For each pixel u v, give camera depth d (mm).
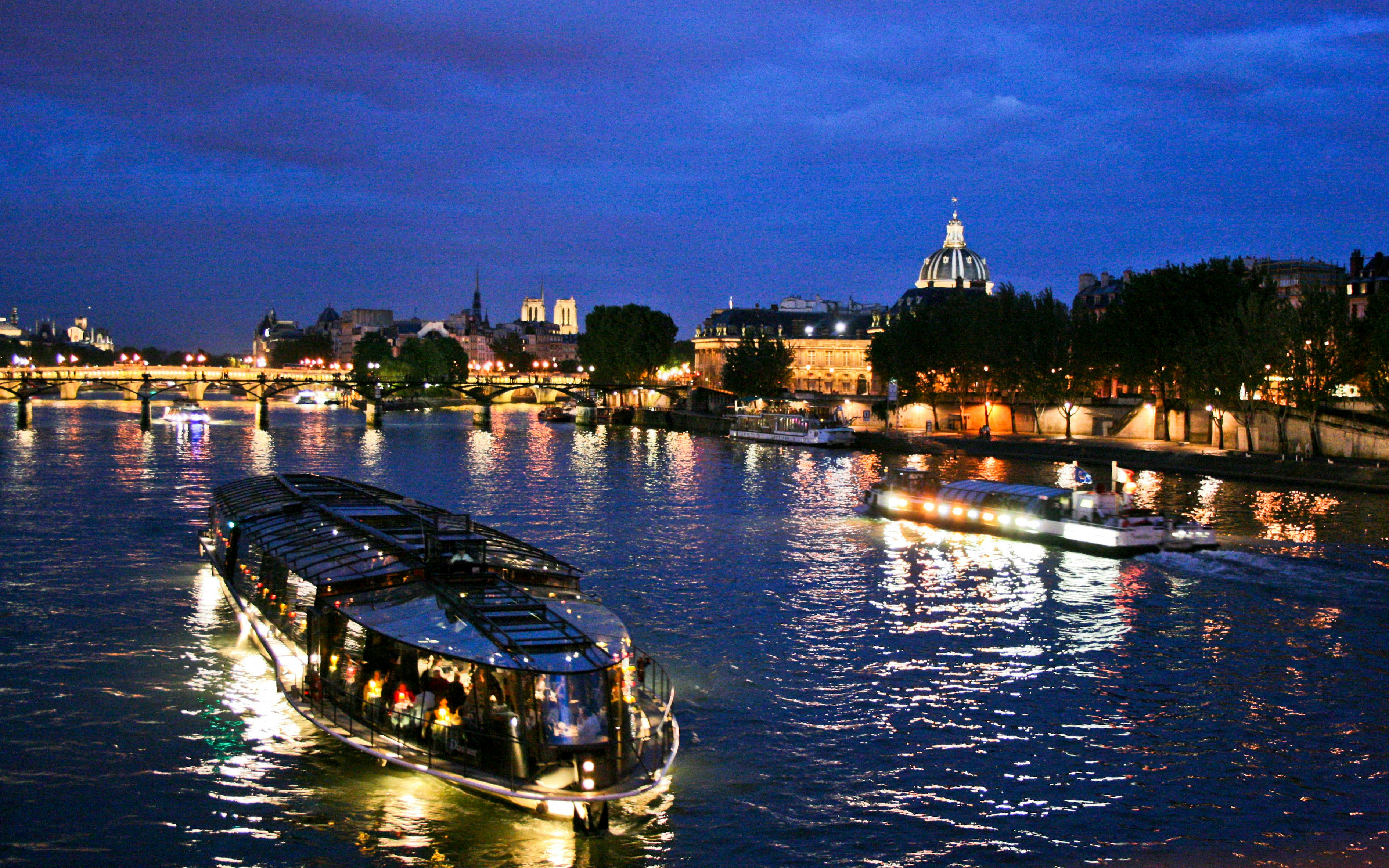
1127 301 105938
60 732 25656
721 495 70812
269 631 29797
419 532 32750
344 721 23922
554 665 21656
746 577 43625
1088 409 117750
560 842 20969
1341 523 57844
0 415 168625
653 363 188125
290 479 43844
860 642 34219
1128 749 25797
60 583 40062
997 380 117562
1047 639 34719
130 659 30984
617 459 99875
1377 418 82625
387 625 23891
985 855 20922
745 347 168375
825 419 141000
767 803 22797
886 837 21500
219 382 145750
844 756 25203
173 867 20000
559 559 45531
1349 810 22797
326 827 21391
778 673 30969
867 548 50406
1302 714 28141
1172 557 48062
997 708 28375
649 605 38594
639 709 23359
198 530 51000
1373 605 39156
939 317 128875
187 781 23172
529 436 136750
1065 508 51594
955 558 48188
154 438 119375
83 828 21312
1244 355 85375
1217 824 22203
